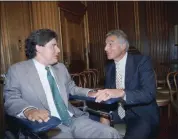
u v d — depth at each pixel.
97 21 5.46
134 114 1.93
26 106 1.48
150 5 5.41
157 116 1.91
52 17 3.69
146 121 1.85
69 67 4.29
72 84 1.92
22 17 3.45
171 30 5.40
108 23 5.53
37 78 1.66
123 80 2.02
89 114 1.91
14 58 3.40
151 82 1.86
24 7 3.46
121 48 1.99
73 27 4.67
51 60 1.72
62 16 4.12
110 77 2.12
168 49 5.43
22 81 1.64
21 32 3.44
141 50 5.49
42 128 1.25
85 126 1.64
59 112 1.68
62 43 4.08
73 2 4.54
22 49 3.45
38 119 1.31
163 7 5.38
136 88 1.92
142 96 1.76
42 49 1.69
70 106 1.81
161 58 5.46
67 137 1.53
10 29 3.38
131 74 1.94
